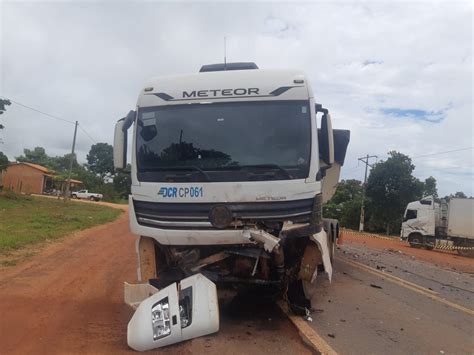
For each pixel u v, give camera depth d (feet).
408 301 27.99
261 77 21.13
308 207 19.72
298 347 18.24
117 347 17.98
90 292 27.81
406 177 146.30
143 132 21.09
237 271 21.04
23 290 27.27
